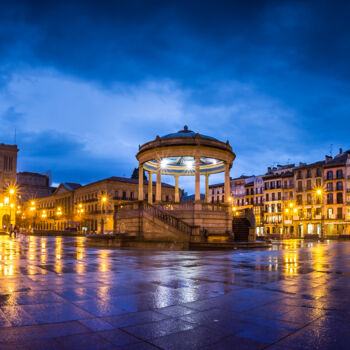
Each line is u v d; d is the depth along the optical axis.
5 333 5.24
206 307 6.95
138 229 29.55
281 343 4.98
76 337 5.13
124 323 5.82
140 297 7.77
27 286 8.85
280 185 89.56
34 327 5.54
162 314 6.40
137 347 4.79
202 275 11.17
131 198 97.12
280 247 29.55
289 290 8.74
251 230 36.28
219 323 5.89
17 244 30.44
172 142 33.53
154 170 41.22
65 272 11.51
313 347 4.84
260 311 6.68
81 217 97.62
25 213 140.50
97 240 28.09
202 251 22.42
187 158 40.69
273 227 89.25
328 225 78.25
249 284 9.56
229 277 10.80
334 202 77.75
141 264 14.11
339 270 12.67
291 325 5.80
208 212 33.16
